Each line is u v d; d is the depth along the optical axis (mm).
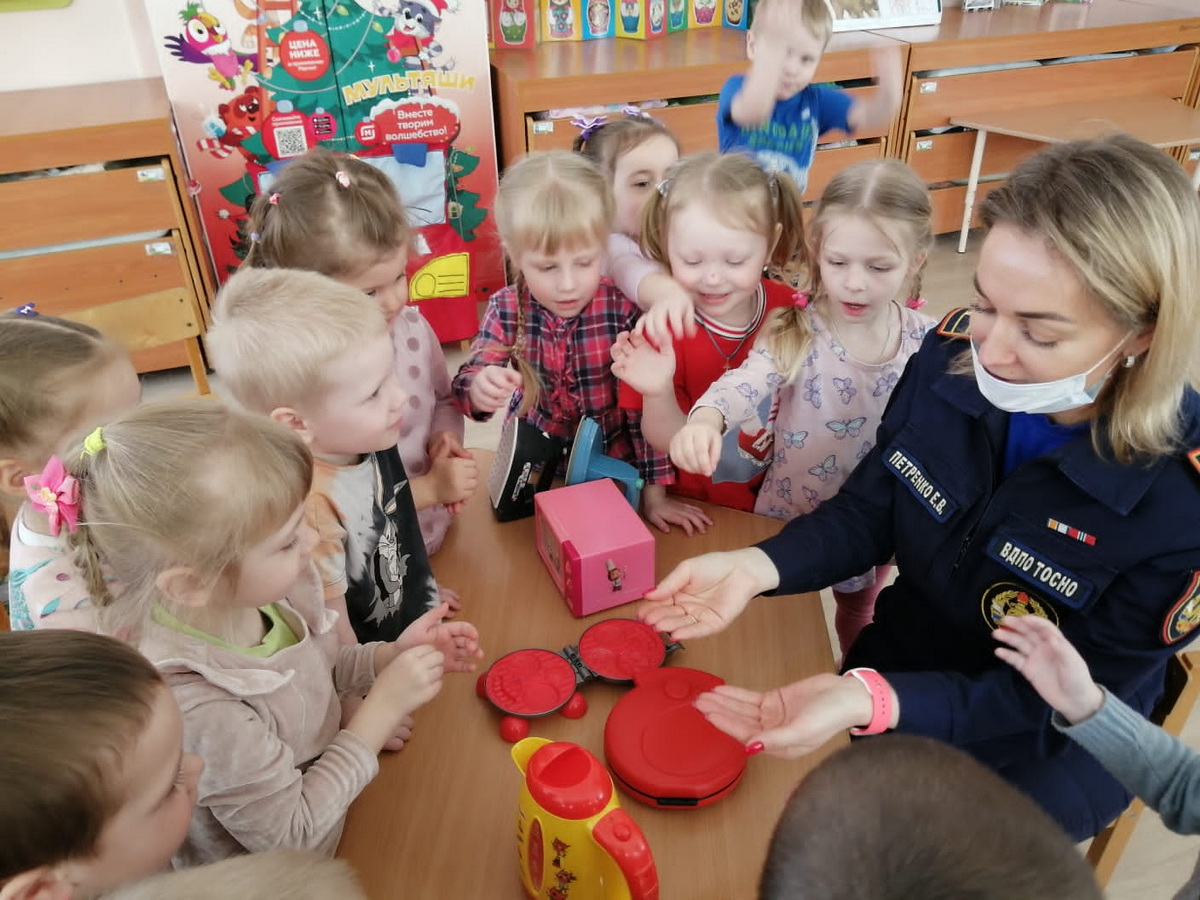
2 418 1084
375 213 1317
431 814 890
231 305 1047
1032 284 807
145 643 788
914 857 404
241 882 472
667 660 1060
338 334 1008
